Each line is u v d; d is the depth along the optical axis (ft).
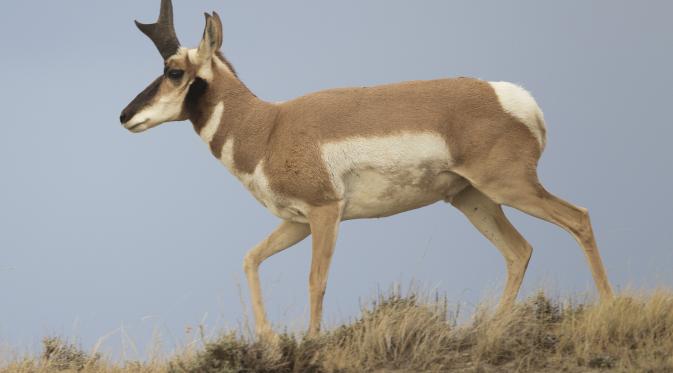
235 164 107.76
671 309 91.09
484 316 92.27
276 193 104.68
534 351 86.38
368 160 101.30
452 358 86.74
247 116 107.45
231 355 84.74
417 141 100.73
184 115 110.01
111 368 98.07
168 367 89.10
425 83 103.96
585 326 89.40
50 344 103.24
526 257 107.55
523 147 101.14
